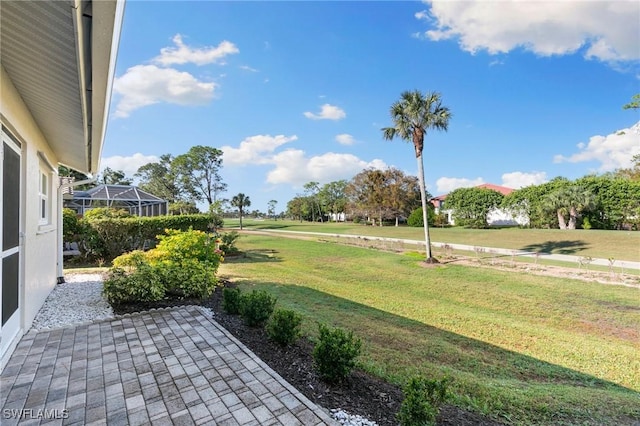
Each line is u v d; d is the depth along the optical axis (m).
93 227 10.73
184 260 6.59
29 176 4.22
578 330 6.25
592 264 12.84
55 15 1.84
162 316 4.80
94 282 7.26
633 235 17.52
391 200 32.47
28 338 3.89
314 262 13.31
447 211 33.66
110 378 2.93
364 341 4.96
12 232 3.59
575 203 21.30
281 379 2.95
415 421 2.17
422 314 6.76
